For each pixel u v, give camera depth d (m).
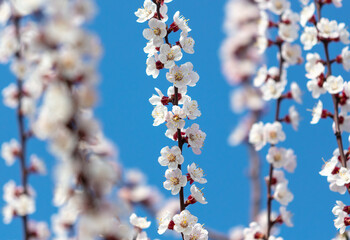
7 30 1.30
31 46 1.26
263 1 1.44
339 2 1.46
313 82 1.46
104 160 1.28
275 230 1.42
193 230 1.48
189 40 1.53
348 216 1.47
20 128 1.32
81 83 1.26
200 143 1.51
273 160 1.41
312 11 1.46
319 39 1.46
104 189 1.27
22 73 1.29
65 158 1.27
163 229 1.48
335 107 1.46
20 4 1.27
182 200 1.50
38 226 1.33
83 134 1.27
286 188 1.41
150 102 1.53
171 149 1.50
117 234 1.30
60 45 1.26
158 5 1.53
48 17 1.26
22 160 1.32
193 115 1.51
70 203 1.28
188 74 1.52
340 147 1.46
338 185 1.46
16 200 1.33
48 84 1.27
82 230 1.28
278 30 1.42
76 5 1.26
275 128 1.41
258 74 1.43
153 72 1.53
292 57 1.42
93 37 1.26
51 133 1.27
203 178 1.51
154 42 1.52
